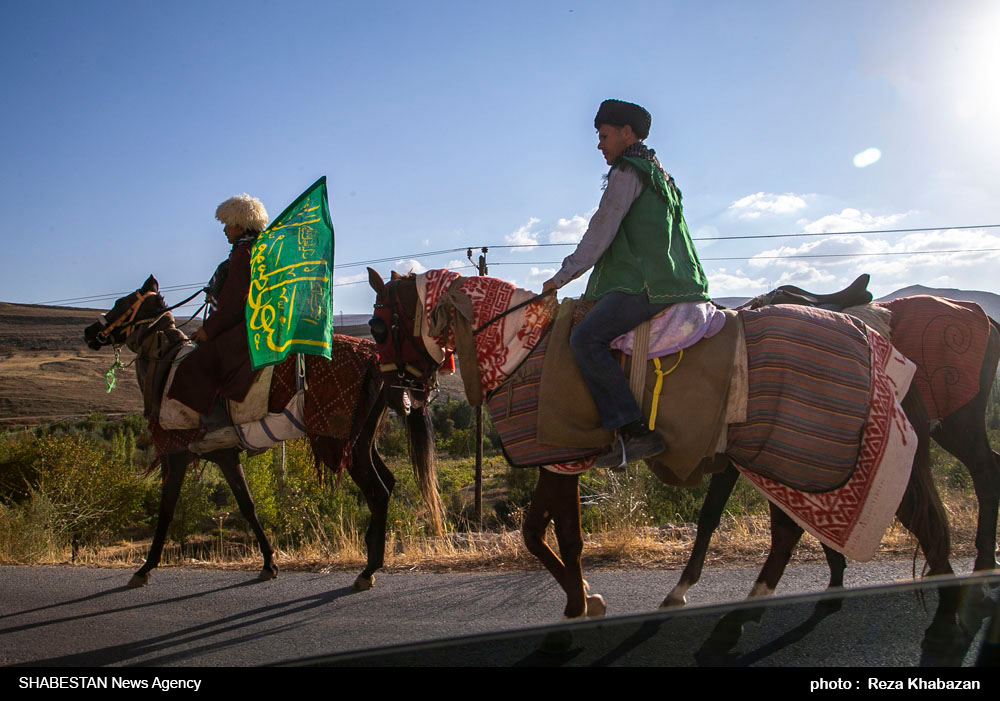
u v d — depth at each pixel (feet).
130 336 20.81
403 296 14.47
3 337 385.70
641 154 12.98
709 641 4.84
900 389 12.66
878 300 15.58
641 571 18.29
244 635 15.05
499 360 12.99
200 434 19.69
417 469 18.49
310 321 17.75
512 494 75.56
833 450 11.69
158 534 20.18
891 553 18.48
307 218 18.06
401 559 21.74
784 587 15.97
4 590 19.94
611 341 12.20
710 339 12.16
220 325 19.24
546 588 17.33
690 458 11.87
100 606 17.88
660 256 12.32
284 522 53.98
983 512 14.58
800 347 12.00
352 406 18.89
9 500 46.11
